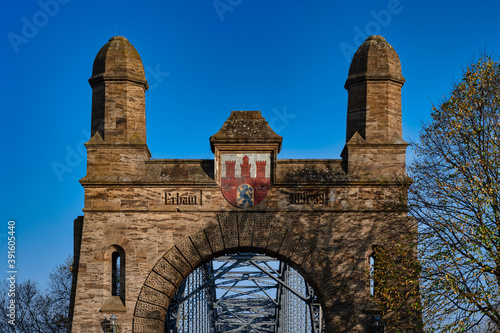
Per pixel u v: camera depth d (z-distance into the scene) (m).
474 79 36.00
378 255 35.69
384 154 37.66
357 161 37.59
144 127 38.72
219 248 36.88
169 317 47.47
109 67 38.56
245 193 37.19
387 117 38.00
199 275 66.00
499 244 33.28
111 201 37.28
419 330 35.66
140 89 38.88
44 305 68.31
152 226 37.06
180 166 37.75
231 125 37.69
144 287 36.56
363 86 38.34
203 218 37.12
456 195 35.28
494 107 35.53
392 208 36.84
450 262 33.97
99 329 36.12
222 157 37.50
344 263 36.59
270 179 37.25
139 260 36.81
